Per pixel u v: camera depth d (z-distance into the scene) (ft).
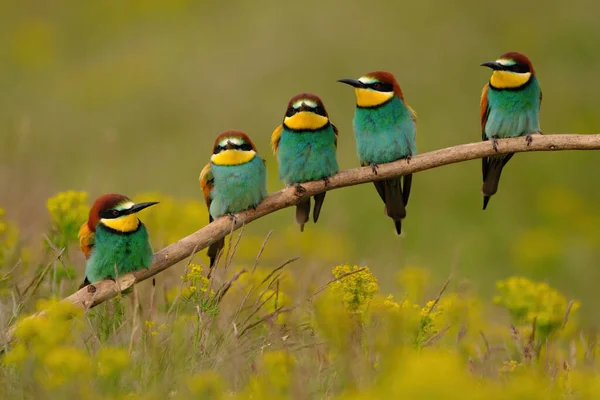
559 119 75.72
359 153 35.83
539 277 55.11
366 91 34.81
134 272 29.32
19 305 28.27
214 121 74.84
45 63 90.89
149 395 23.03
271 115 74.84
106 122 76.54
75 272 32.63
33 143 72.84
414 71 78.59
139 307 29.63
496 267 57.62
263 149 72.38
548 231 62.49
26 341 24.36
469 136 72.08
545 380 26.58
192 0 94.94
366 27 82.79
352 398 22.29
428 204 65.31
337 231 47.75
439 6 85.40
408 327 27.55
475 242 60.18
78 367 21.91
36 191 53.21
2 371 24.90
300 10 86.89
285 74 78.28
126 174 66.95
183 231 41.39
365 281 28.04
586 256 57.26
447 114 74.28
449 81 77.66
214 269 29.84
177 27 91.20
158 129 75.15
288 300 31.32
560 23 83.25
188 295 28.86
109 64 87.45
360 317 27.89
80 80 85.25
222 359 25.68
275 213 60.29
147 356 25.25
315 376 25.70
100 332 27.17
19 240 35.06
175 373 24.64
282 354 24.49
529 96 35.55
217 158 32.40
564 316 30.81
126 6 96.73
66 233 32.96
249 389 24.41
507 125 36.04
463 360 28.78
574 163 69.87
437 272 52.47
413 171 31.32
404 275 33.86
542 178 69.31
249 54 82.33
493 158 35.06
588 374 26.94
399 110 34.91
